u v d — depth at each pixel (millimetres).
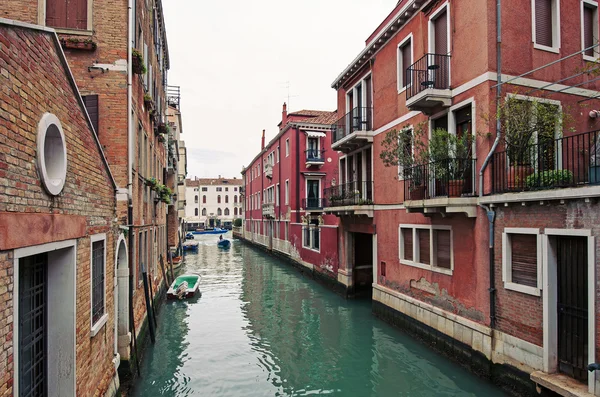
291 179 25078
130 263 7879
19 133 2994
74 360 4219
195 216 72875
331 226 16391
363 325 11336
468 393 6957
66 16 7625
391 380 7711
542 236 6176
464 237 7996
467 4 8008
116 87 7762
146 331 10094
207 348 9680
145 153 11047
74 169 4332
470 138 7809
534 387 6184
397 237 10852
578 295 5789
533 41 7773
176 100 24109
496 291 7102
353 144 13672
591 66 7336
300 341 10133
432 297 9133
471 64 7887
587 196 5363
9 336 2893
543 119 6848
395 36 11094
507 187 7008
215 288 17266
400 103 10797
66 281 4238
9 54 2826
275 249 28938
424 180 8602
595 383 5246
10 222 2850
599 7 8367
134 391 7336
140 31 9969
